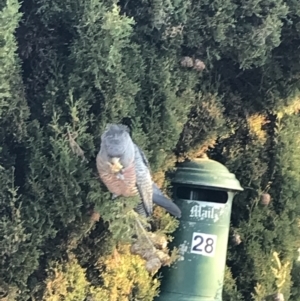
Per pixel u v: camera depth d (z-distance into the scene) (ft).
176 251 9.00
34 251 7.64
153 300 9.22
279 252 10.53
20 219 7.57
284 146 10.38
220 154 10.19
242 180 10.27
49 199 7.73
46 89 7.87
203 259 9.10
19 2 7.79
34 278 7.93
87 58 7.72
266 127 10.39
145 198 7.32
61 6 7.80
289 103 9.87
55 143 7.64
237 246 10.34
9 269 7.63
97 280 8.46
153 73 8.44
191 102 9.15
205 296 9.09
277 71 9.48
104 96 7.85
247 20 8.70
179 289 9.12
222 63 9.43
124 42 7.82
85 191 7.78
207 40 8.69
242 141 10.23
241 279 10.30
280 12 8.58
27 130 7.77
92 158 7.84
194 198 9.20
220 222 9.16
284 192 10.46
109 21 7.56
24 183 7.80
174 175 9.16
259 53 8.68
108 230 8.25
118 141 6.61
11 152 7.91
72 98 7.74
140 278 8.73
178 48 8.66
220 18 8.51
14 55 7.48
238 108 9.88
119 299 8.59
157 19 8.14
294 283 11.22
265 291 10.26
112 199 7.72
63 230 7.95
